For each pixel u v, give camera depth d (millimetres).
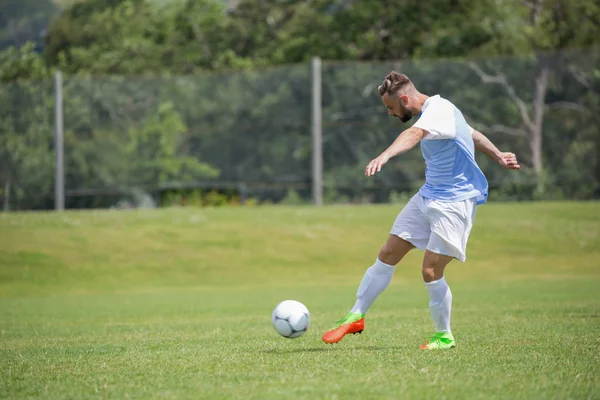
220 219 83750
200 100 95062
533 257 73500
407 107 24297
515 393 16578
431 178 24125
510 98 95250
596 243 77125
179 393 17156
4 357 24266
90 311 45594
